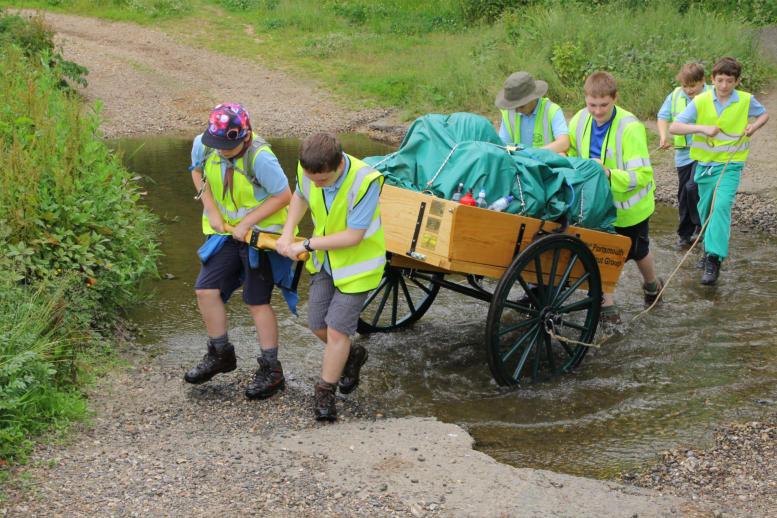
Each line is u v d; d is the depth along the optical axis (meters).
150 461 4.50
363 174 4.82
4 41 15.68
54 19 23.14
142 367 5.95
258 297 5.36
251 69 20.08
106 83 18.11
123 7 24.41
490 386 6.01
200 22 23.84
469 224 5.47
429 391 5.90
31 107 7.89
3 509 3.93
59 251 6.38
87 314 6.20
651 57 16.31
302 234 9.38
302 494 4.18
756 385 5.99
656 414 5.58
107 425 5.00
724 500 4.47
